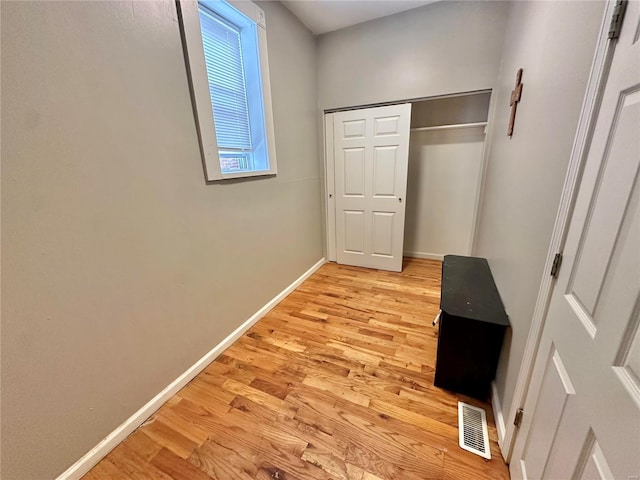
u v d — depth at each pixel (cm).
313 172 298
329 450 120
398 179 286
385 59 255
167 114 135
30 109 89
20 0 84
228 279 187
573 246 72
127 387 128
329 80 282
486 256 211
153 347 139
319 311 234
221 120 184
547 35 108
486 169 249
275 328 211
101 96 108
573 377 65
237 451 121
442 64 239
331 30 266
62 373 104
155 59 127
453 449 118
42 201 94
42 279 96
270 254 233
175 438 127
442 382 149
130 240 123
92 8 102
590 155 67
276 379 161
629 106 54
